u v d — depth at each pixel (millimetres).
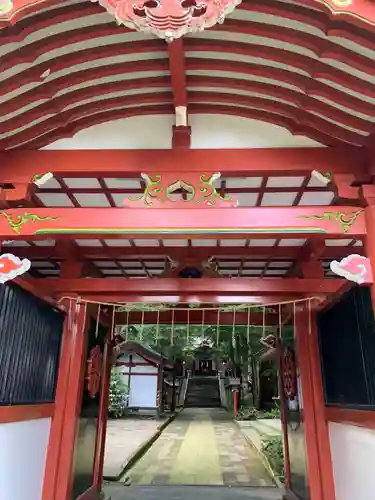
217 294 6223
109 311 8211
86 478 6742
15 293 4402
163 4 2400
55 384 5918
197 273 6629
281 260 6992
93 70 3607
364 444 4461
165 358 26812
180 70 3480
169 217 3926
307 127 4031
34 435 5188
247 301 6297
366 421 4195
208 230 3865
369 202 3863
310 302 6434
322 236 3889
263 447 12445
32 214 3988
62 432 5848
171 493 8383
